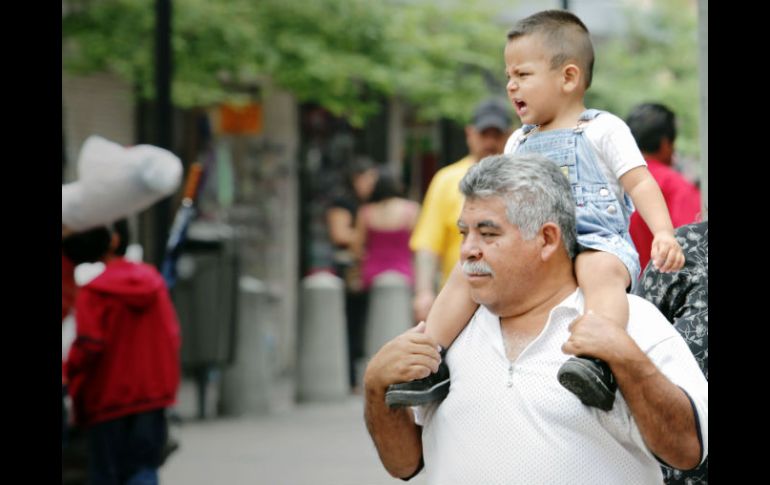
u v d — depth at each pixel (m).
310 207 40.56
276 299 38.94
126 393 16.86
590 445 8.45
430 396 8.80
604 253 8.85
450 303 9.07
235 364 29.17
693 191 16.28
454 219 18.92
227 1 31.91
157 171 16.78
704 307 9.84
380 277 32.16
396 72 34.00
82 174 16.75
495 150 18.92
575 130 9.65
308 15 32.91
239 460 23.34
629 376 8.20
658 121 17.14
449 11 35.84
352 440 25.56
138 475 17.03
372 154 42.16
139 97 32.44
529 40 9.77
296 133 40.12
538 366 8.58
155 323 17.08
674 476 9.62
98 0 30.88
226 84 35.69
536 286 8.64
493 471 8.56
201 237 27.70
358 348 33.47
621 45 40.22
